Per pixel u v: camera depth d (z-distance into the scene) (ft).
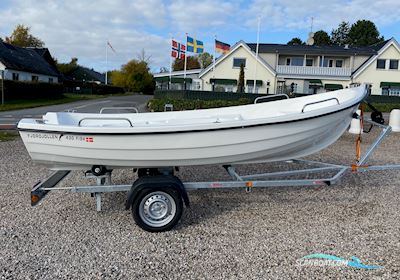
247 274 9.05
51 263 9.39
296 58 103.65
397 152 27.55
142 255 9.96
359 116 14.38
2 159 21.33
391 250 10.53
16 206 13.52
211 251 10.27
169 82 99.50
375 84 97.45
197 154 12.12
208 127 11.57
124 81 176.96
